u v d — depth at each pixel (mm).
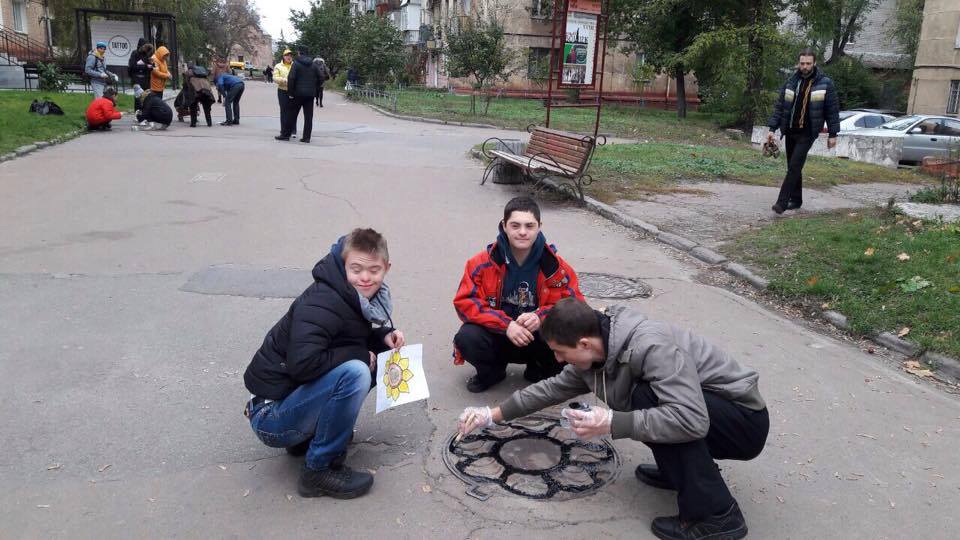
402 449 3793
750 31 24516
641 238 8438
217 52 68312
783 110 9305
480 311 4316
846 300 5945
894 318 5562
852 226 8000
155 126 16109
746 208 9875
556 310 3045
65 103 18812
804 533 3221
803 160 9250
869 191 12055
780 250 7383
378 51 36188
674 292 6500
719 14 27594
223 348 4945
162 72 16188
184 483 3410
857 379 4832
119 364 4633
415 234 8180
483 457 3732
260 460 3645
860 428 4188
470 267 4406
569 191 10547
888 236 7469
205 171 11180
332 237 7871
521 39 37812
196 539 3012
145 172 10914
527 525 3180
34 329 5102
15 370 4473
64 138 13688
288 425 3287
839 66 37844
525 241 4215
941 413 4395
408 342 5223
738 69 24344
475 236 8219
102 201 9008
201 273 6477
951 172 11812
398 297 6113
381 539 3051
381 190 10453
